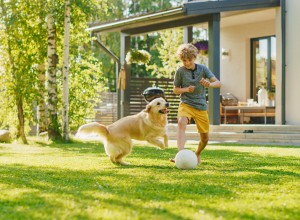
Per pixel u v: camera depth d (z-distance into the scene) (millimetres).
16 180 5551
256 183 5242
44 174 6137
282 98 14289
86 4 13664
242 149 10547
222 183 5211
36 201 4121
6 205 4012
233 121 17188
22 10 13875
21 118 13953
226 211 3711
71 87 15781
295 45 14086
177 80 7035
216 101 13852
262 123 17000
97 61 16875
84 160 8047
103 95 23422
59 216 3512
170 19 14281
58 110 15578
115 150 7188
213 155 9000
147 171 6316
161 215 3525
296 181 5402
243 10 13773
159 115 7133
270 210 3770
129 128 7234
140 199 4188
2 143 14008
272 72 17203
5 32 14008
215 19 13523
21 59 14219
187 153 6613
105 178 5637
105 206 3865
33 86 14391
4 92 14477
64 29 13430
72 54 15336
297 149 10508
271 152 9695
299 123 13984
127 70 16266
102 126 7223
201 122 7051
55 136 13734
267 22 17016
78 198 4234
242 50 17969
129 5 36938
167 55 27297
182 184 5125
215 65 13477
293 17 14102
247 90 17891
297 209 3812
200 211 3635
